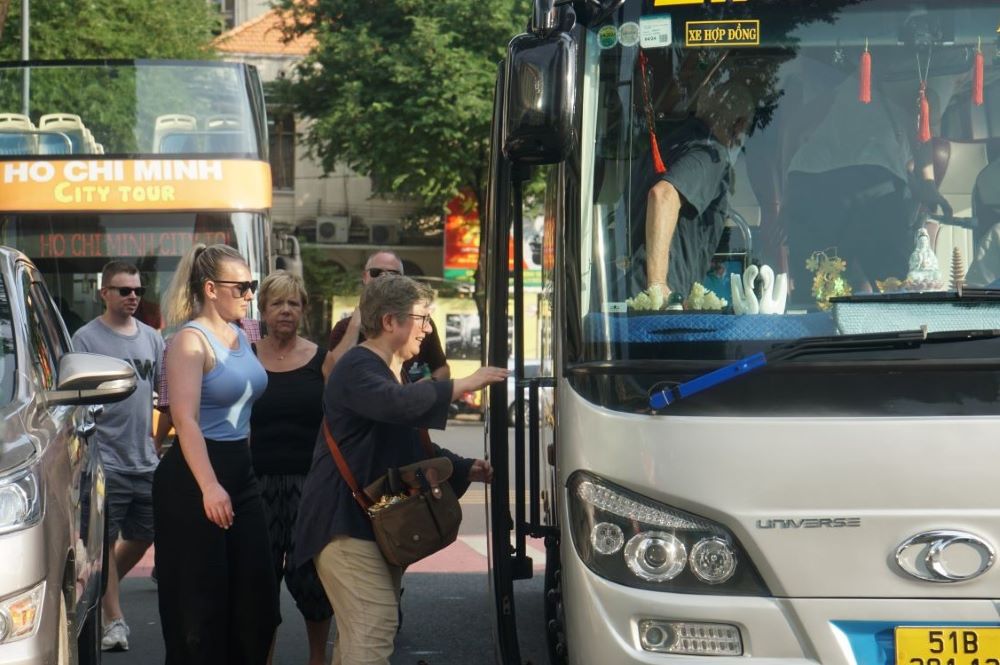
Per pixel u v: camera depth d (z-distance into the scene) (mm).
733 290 5520
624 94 5691
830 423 5059
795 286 5531
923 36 5734
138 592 10406
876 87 5715
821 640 4992
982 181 5648
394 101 38062
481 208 39969
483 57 37781
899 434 5031
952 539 4980
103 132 16312
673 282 5531
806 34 5738
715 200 5625
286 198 48688
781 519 5031
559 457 5508
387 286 5922
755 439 5074
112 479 8828
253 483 6680
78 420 6570
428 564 11719
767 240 5586
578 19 5750
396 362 5992
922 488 5008
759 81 5715
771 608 5008
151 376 9078
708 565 5070
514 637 6289
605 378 5312
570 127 5336
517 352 6414
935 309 5312
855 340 5105
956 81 5719
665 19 5730
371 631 5758
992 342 5117
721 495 5066
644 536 5137
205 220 16141
